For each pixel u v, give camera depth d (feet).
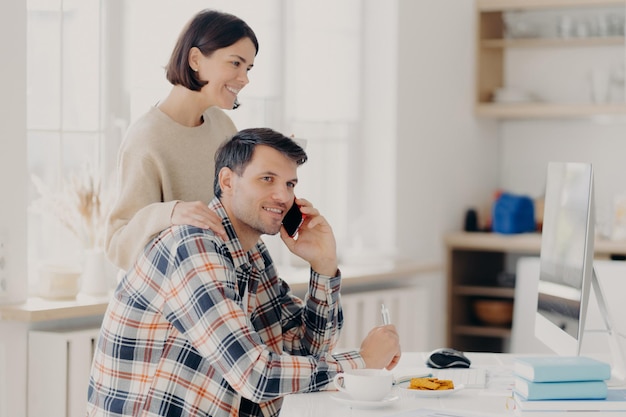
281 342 7.84
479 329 17.53
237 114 13.84
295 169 7.05
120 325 6.86
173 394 6.79
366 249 15.58
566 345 7.95
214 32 8.55
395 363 7.53
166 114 8.80
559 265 8.34
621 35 17.08
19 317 9.89
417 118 16.46
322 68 15.29
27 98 11.16
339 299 7.89
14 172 10.33
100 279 11.09
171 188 8.64
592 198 7.56
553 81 18.44
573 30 17.40
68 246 11.58
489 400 7.27
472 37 17.92
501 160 18.98
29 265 11.19
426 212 16.83
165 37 12.53
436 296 17.01
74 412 10.28
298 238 7.71
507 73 18.79
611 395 6.96
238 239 7.13
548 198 9.02
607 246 16.05
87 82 11.72
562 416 6.63
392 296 14.76
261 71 14.15
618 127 18.10
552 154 18.66
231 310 6.48
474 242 16.98
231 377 6.49
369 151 16.14
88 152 11.75
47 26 11.32
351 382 6.98
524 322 14.24
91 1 11.71
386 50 15.93
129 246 7.96
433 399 7.29
